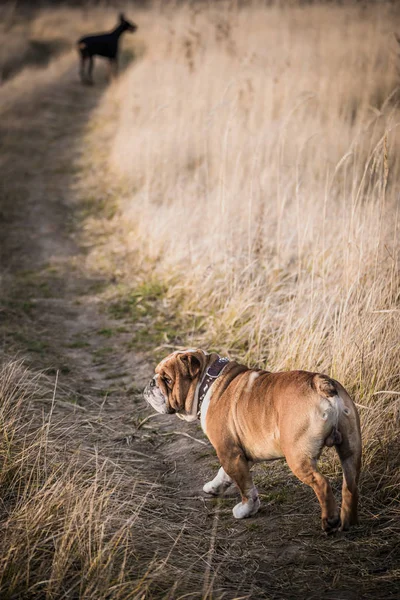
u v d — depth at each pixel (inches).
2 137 607.5
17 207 452.8
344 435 133.7
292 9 641.6
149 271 323.9
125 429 202.8
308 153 359.3
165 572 129.7
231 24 596.7
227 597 125.1
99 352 262.1
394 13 555.8
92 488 151.6
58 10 1162.6
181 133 435.2
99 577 121.6
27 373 222.2
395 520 144.9
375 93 422.0
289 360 208.4
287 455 136.0
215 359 160.1
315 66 467.8
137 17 1029.8
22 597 119.3
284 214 306.5
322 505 131.5
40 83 775.1
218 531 151.7
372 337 194.5
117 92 687.7
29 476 158.2
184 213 336.5
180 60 572.1
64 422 197.2
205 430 157.6
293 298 243.8
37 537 133.0
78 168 524.1
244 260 279.6
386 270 220.4
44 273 348.2
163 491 169.8
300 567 135.2
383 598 120.3
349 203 291.0
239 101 416.2
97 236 392.5
